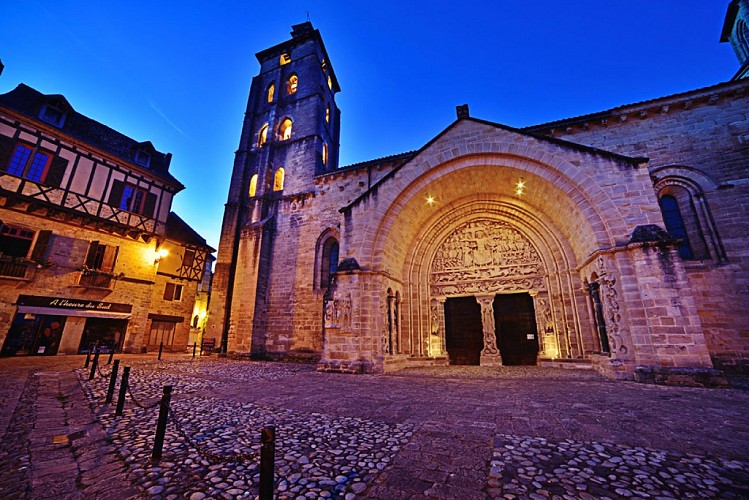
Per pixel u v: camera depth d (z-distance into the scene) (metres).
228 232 22.73
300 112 24.56
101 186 20.45
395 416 5.75
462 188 15.65
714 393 7.54
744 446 4.09
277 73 27.44
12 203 17.03
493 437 4.55
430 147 14.48
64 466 3.60
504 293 15.43
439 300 16.27
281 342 18.38
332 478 3.31
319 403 6.81
